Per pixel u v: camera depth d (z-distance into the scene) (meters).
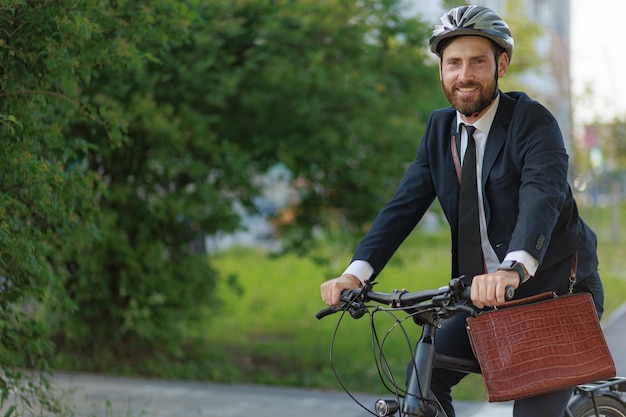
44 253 4.76
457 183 3.40
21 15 4.14
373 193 8.38
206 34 7.75
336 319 11.04
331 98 8.13
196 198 7.96
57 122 5.13
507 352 3.07
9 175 4.36
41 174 4.40
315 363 8.70
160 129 7.44
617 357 8.65
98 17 4.72
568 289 3.35
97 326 8.23
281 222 8.74
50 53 4.23
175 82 7.90
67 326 8.16
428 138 3.51
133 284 8.16
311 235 8.80
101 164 7.87
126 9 4.98
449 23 3.23
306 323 10.91
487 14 3.21
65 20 4.21
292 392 7.48
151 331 8.25
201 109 8.09
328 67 8.18
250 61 7.88
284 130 8.20
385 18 8.58
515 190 3.29
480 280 2.81
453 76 3.24
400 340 9.63
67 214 4.88
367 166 8.24
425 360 3.00
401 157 8.27
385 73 8.52
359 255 3.42
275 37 8.07
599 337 3.20
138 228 8.09
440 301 2.89
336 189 8.52
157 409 6.58
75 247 5.71
